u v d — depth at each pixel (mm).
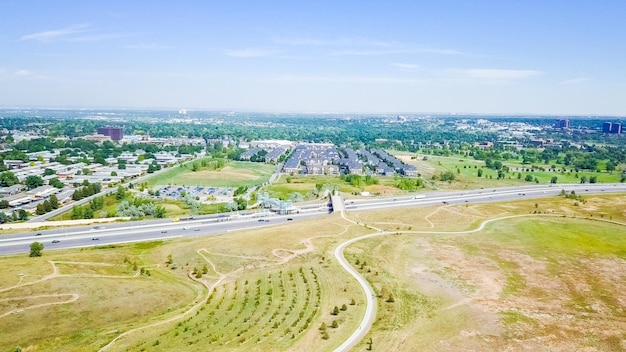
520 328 114625
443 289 138875
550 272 156500
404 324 114688
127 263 166500
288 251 174125
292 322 115750
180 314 124938
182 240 196125
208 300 133125
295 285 140500
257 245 180500
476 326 114812
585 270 159625
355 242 186500
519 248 183000
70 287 139250
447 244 186625
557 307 128500
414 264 161375
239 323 116312
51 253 173375
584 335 112375
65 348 105625
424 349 102812
